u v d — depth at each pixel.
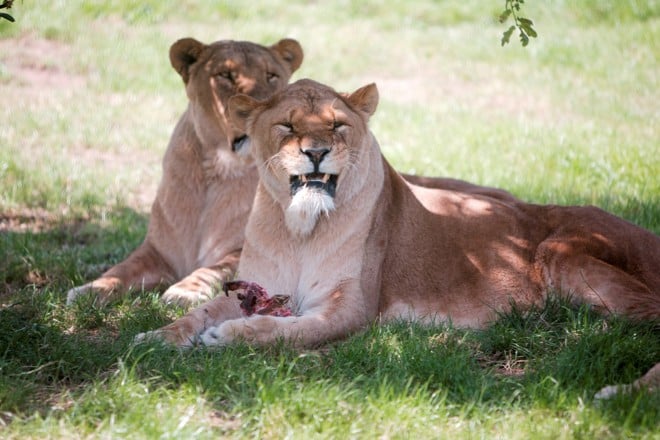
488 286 10.38
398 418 7.22
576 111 22.77
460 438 6.95
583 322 9.36
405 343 8.88
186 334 9.27
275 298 9.62
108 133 20.48
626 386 7.60
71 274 12.58
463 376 7.96
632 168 17.30
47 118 20.97
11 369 8.05
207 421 7.18
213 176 12.51
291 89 9.94
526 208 11.05
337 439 6.90
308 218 9.64
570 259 10.22
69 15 27.92
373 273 9.99
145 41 26.91
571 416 7.29
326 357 8.76
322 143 9.25
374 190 10.07
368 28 30.08
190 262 12.74
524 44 10.09
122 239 14.42
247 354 8.53
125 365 8.12
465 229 10.62
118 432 6.88
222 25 28.73
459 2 32.50
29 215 15.56
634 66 26.23
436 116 22.47
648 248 10.38
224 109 12.11
